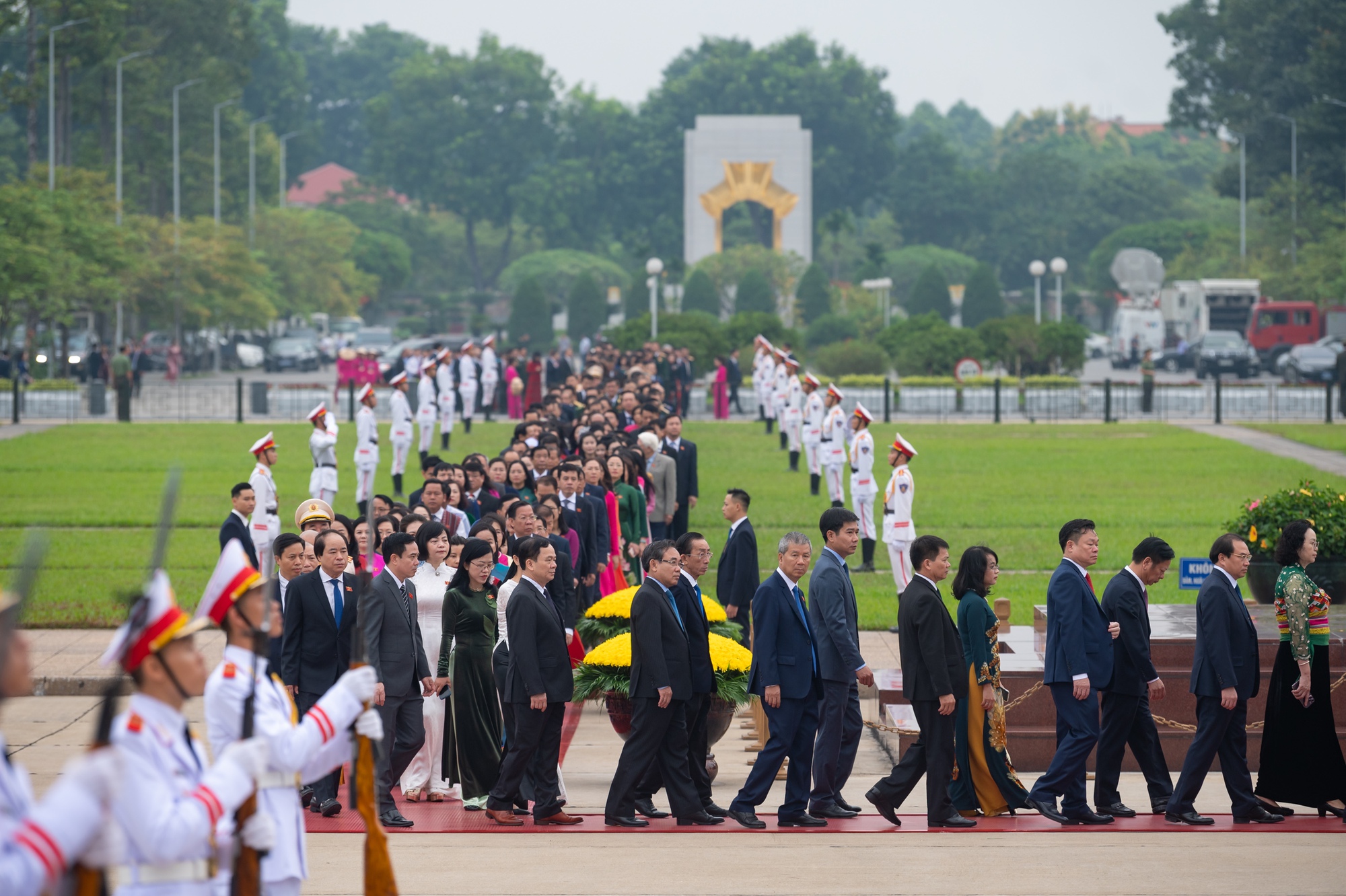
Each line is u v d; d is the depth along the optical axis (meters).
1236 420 120.19
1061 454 95.19
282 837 16.75
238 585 16.20
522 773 28.22
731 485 79.81
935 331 157.88
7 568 56.69
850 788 33.53
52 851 11.26
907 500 52.81
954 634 28.41
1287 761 28.66
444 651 29.83
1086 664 28.62
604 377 102.69
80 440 101.00
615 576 47.03
